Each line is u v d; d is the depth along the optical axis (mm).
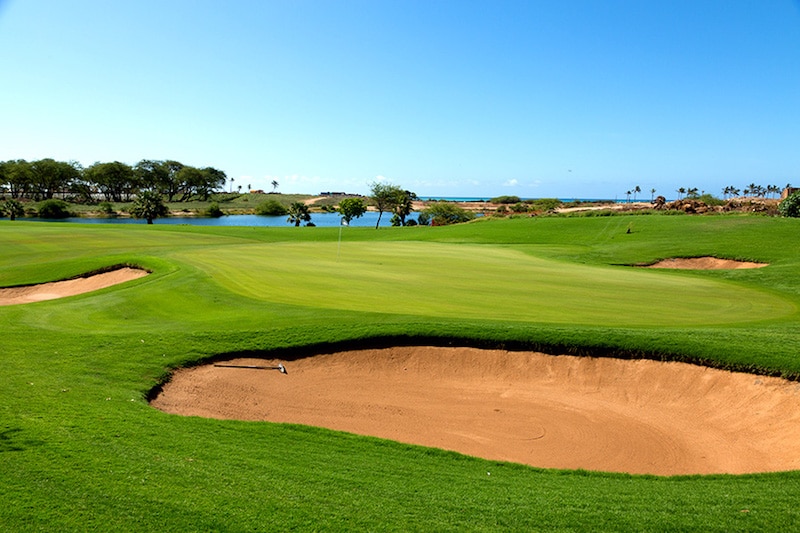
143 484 6906
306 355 14086
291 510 6512
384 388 13062
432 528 6309
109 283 24562
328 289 21328
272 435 9531
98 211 136875
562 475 8906
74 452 7723
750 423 10992
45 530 5777
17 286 24719
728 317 17875
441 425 11484
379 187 113188
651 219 59375
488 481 8242
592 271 30141
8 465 7160
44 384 10820
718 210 77562
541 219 67750
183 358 13141
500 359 13883
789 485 8117
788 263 33625
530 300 20031
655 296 21828
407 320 15539
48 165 147000
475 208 176125
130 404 10266
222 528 6023
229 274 23891
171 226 67375
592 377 13195
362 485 7547
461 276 26062
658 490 8008
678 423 11414
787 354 12008
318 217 173250
